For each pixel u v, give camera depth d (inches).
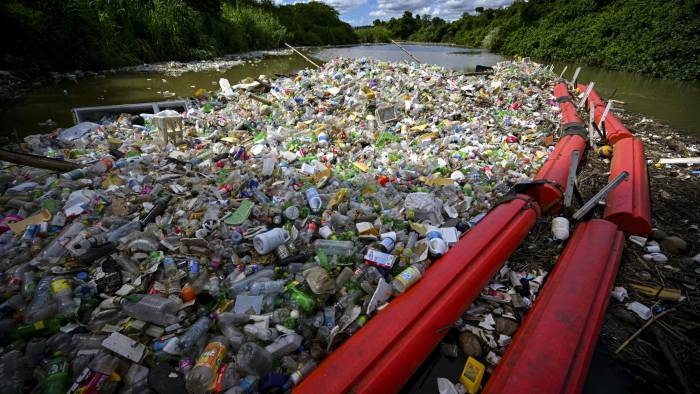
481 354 112.9
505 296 133.3
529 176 222.5
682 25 830.5
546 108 387.9
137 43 696.4
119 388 89.8
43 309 105.2
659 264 154.6
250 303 111.6
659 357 116.0
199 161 213.0
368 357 91.7
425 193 171.9
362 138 263.7
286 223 147.9
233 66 753.6
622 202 174.9
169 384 87.5
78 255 122.9
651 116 440.8
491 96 388.2
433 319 105.7
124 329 100.9
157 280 119.6
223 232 140.3
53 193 161.6
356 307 114.0
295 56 1059.3
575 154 159.9
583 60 1102.4
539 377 90.5
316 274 116.5
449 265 123.5
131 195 164.2
